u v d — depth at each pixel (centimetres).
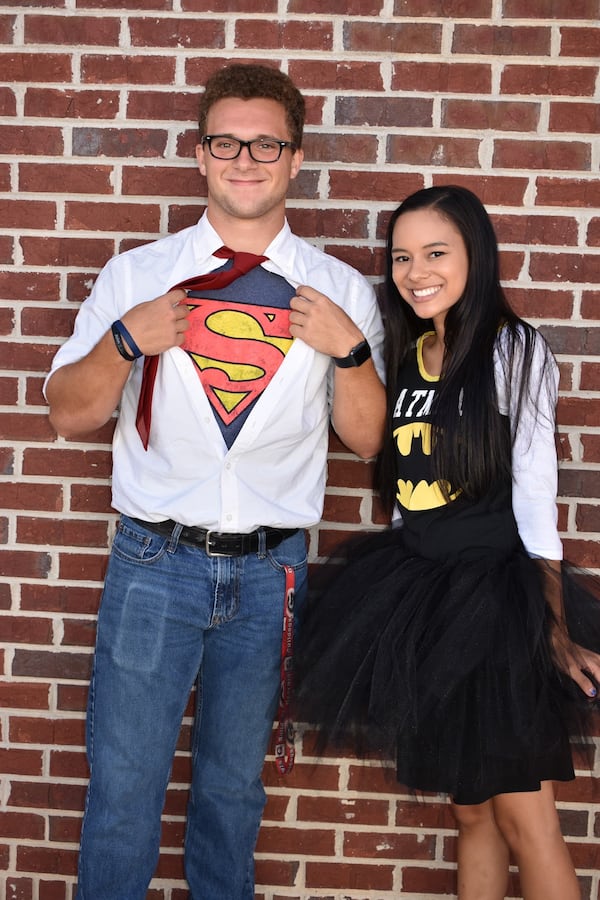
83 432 211
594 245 236
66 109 236
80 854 212
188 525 205
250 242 209
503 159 234
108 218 239
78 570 248
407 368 220
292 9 231
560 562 198
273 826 253
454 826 250
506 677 190
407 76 232
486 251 204
